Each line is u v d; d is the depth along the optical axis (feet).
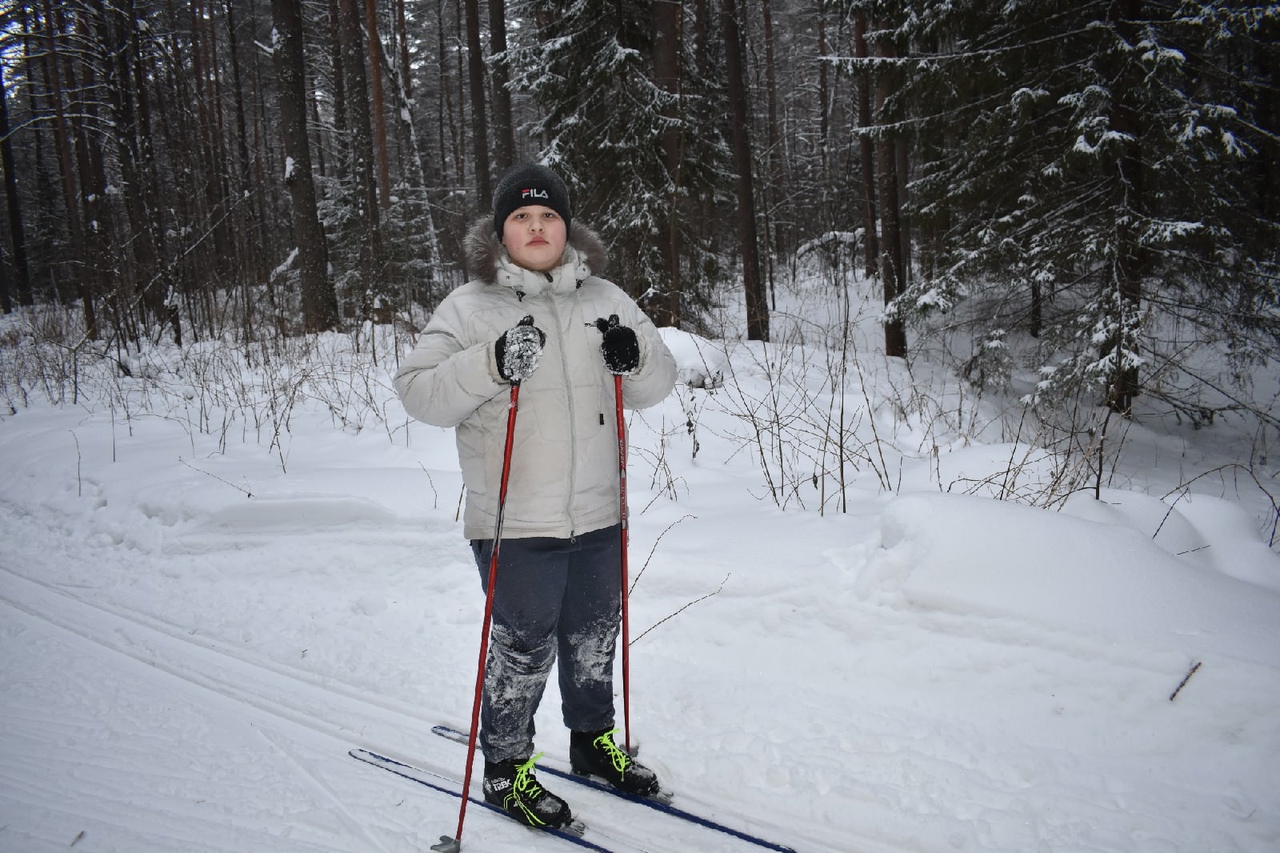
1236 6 25.03
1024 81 29.40
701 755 8.75
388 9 77.56
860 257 69.62
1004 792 7.73
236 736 9.42
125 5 43.86
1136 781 7.72
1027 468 14.17
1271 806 7.18
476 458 7.40
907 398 26.14
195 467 18.06
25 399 28.35
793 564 11.10
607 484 7.59
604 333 7.18
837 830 7.52
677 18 34.40
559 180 7.55
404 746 9.20
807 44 95.66
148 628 12.75
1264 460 25.08
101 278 39.88
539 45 36.94
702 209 39.29
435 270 62.44
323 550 14.28
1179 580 9.26
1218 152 25.85
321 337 39.24
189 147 50.85
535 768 8.64
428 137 100.63
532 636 7.44
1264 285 26.43
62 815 7.78
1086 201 28.73
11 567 15.64
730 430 19.92
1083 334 26.89
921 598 9.72
